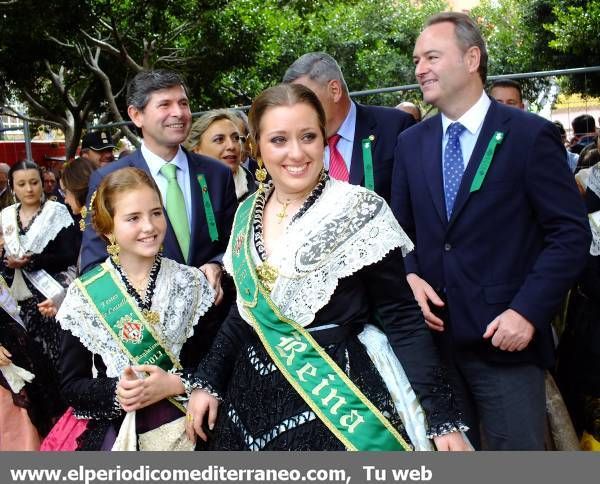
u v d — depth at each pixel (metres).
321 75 3.43
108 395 2.56
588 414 3.45
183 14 14.70
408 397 2.19
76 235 4.73
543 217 2.74
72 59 14.87
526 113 2.82
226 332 2.46
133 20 14.30
